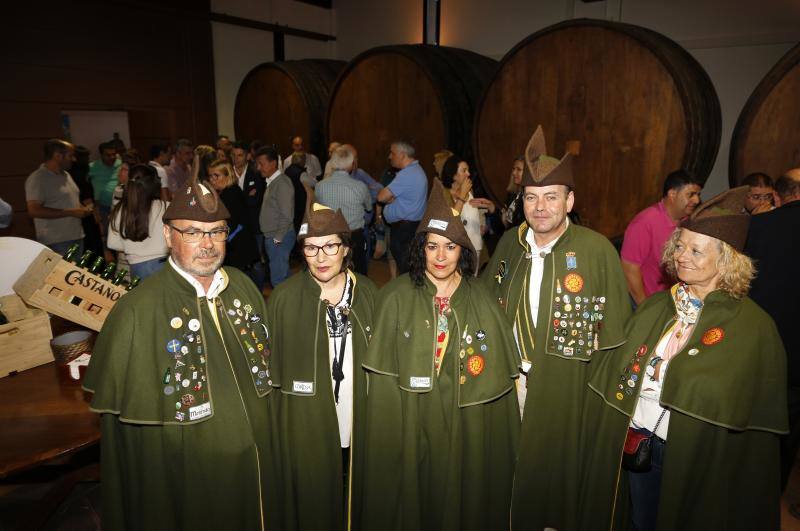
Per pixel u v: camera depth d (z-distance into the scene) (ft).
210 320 5.22
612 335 6.00
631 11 19.66
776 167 11.09
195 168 4.96
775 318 6.77
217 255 5.00
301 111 23.30
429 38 26.07
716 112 12.50
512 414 6.30
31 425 5.55
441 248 5.30
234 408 5.22
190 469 5.12
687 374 5.04
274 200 14.11
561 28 13.37
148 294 4.98
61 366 6.58
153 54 23.95
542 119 14.16
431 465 5.93
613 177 13.08
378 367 5.60
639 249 8.41
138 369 4.81
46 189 13.67
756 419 4.94
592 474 6.20
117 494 5.04
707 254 4.91
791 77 10.73
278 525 5.92
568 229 6.36
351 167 14.02
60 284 6.91
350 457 6.13
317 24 31.01
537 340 6.28
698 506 5.25
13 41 19.40
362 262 14.25
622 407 5.68
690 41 18.42
